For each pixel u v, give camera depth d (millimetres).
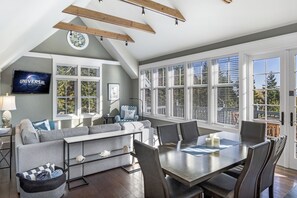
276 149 2074
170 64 5664
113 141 3438
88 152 3178
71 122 6102
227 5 3459
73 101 6242
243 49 3914
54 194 2332
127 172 3324
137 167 3525
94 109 6645
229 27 3883
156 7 3699
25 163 2633
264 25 3504
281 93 3502
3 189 2752
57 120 5852
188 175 1641
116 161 3492
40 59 5547
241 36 3967
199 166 1827
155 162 1671
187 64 5207
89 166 3203
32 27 2643
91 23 6051
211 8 3666
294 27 3213
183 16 4125
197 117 5031
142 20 4859
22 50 4207
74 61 6070
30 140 2740
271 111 3680
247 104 3984
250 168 1697
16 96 5238
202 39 4551
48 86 5656
